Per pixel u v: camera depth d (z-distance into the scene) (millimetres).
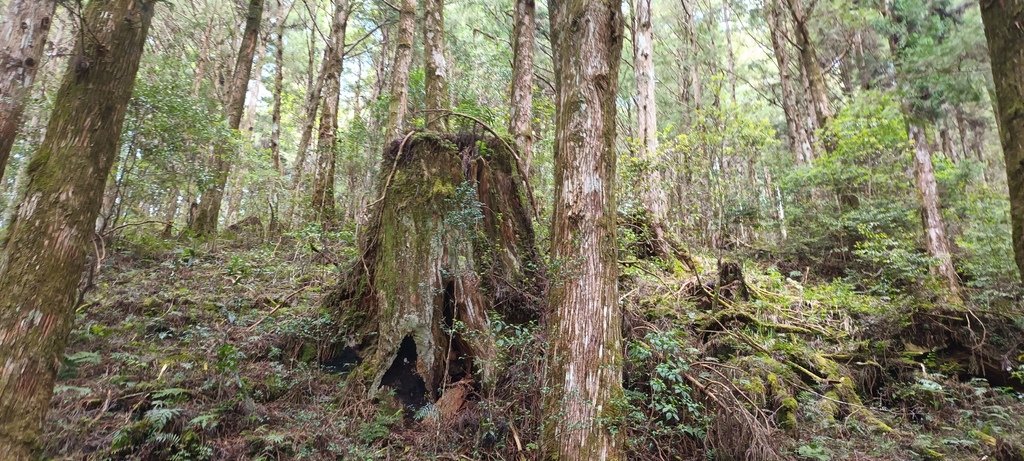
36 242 3230
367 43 24891
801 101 24375
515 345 5543
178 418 4273
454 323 5656
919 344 8477
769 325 8375
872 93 13211
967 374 8156
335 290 6914
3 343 3041
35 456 3076
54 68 13406
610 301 4645
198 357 5449
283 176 17516
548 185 11180
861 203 13250
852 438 6070
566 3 5246
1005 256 10227
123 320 6500
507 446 4996
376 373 5664
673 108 27547
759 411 5676
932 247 11188
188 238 11656
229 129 11852
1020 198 2873
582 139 4855
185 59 19891
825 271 13102
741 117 13383
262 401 5164
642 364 5910
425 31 11383
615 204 4945
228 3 23547
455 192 6359
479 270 6379
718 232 13477
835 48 20359
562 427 4320
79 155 3414
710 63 26078
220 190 12992
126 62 3699
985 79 10781
